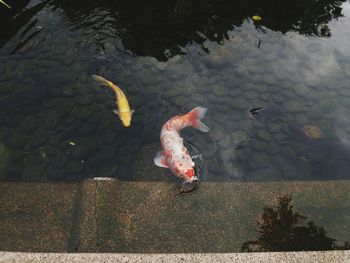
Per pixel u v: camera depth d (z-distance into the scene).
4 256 2.11
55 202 2.90
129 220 2.75
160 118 3.70
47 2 5.00
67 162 3.37
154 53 4.36
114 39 4.52
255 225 2.72
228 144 3.47
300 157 3.40
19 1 4.84
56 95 3.89
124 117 3.52
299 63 4.25
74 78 4.06
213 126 3.61
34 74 4.08
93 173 3.29
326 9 5.02
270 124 3.65
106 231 2.68
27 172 3.29
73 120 3.69
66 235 2.68
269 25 4.74
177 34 4.60
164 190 2.95
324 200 2.90
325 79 4.07
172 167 3.00
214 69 4.20
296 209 2.83
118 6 4.99
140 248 2.59
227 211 2.80
